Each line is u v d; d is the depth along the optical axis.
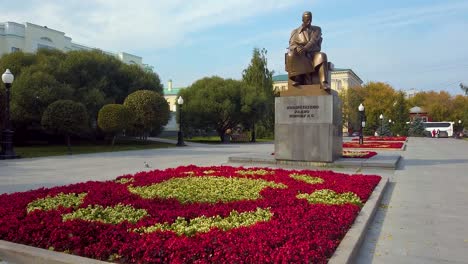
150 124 23.72
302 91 11.46
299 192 6.33
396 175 9.86
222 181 7.49
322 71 11.09
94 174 10.10
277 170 9.22
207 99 32.03
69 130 17.09
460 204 6.40
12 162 13.26
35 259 3.62
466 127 48.78
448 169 11.16
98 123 21.86
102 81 25.83
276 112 11.79
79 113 17.25
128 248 3.55
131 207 5.12
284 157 11.74
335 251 3.60
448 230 4.88
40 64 23.25
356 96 57.62
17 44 35.72
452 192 7.48
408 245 4.30
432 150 21.12
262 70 37.78
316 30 11.41
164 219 4.49
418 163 12.87
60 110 16.92
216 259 3.27
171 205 5.24
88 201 5.42
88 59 25.86
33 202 5.48
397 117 54.19
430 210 5.97
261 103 33.53
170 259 3.37
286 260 3.14
